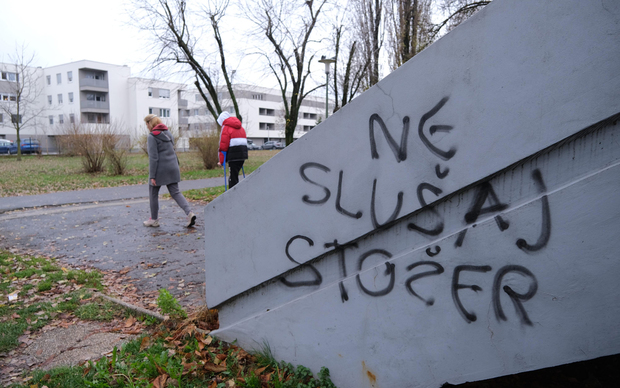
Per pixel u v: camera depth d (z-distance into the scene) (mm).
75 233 6734
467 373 2246
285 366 2744
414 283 2328
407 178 2305
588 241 1916
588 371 2725
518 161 2033
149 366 2590
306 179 2615
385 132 2338
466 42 2078
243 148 8148
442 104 2174
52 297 3992
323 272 2670
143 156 29625
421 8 14078
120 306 3723
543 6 1896
